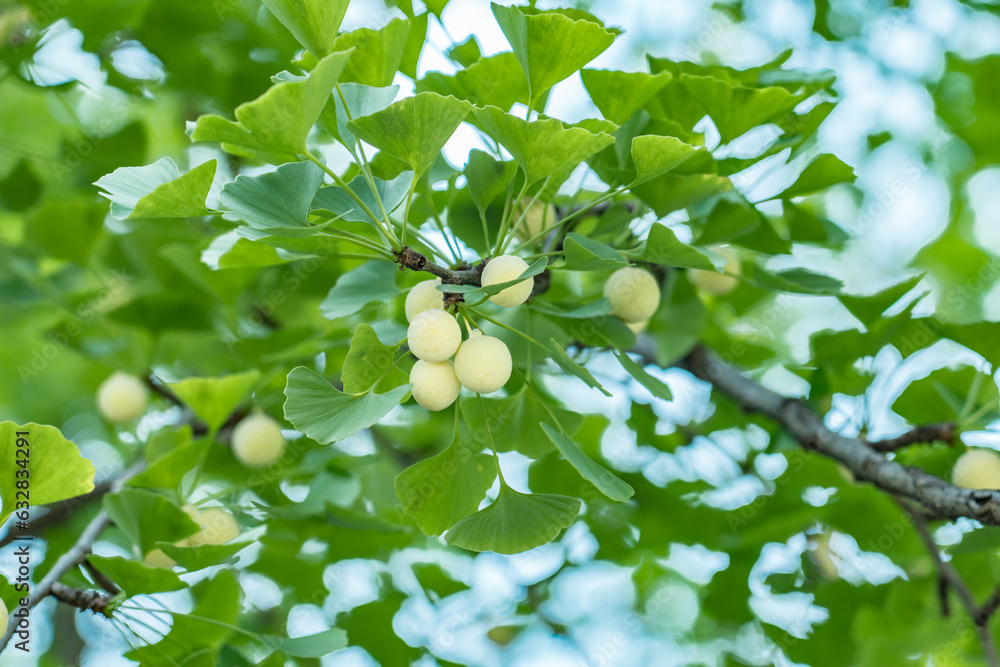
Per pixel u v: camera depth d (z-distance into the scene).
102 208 1.46
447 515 1.23
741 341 1.52
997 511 1.28
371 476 1.64
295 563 1.46
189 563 1.26
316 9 1.18
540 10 1.27
